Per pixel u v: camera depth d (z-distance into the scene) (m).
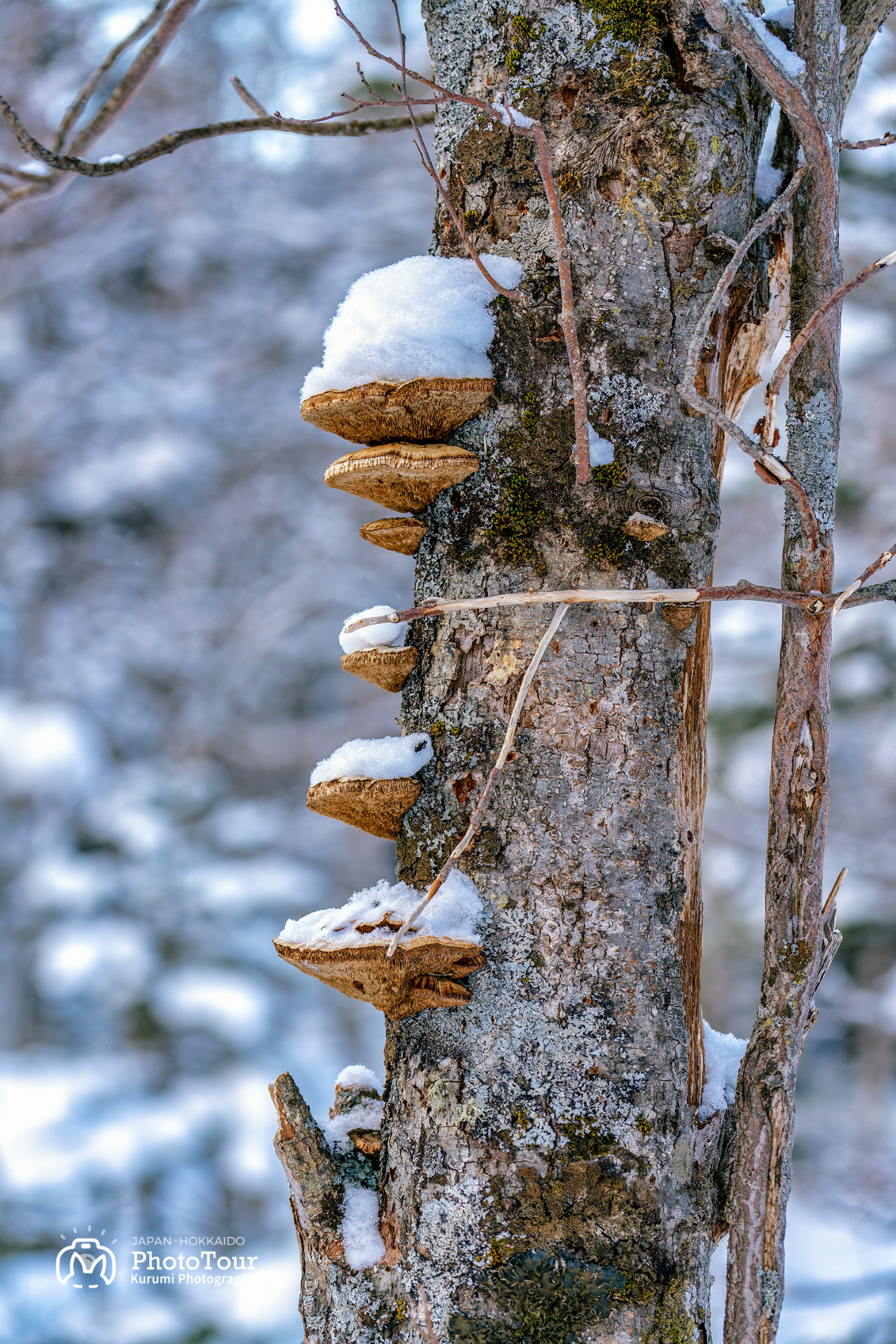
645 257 2.07
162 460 11.80
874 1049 7.89
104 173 2.37
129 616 11.62
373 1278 2.04
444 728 2.08
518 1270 2.00
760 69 2.02
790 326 2.12
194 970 8.31
